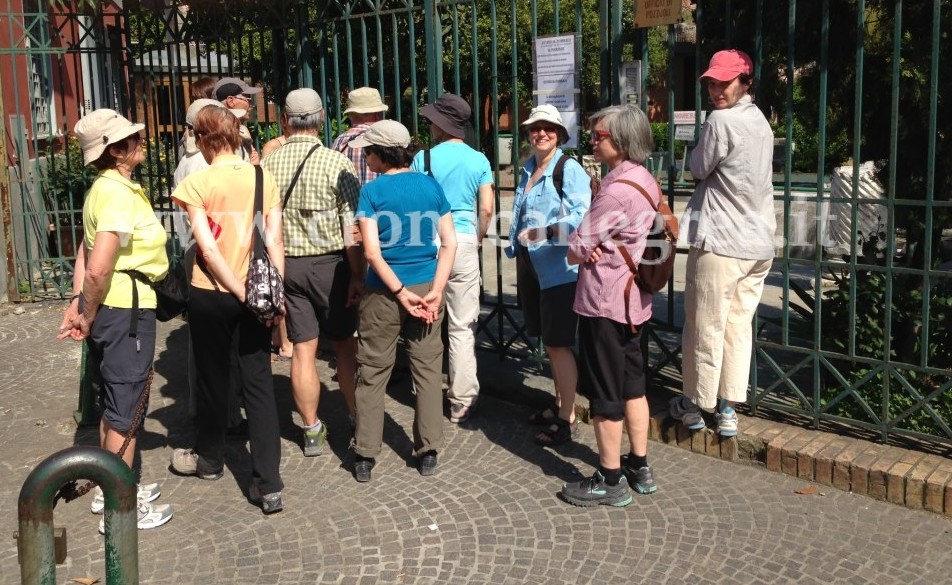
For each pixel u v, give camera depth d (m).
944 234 5.91
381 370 4.42
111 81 9.42
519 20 11.23
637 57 5.06
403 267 4.35
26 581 2.11
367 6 6.88
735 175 4.17
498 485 4.39
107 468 2.14
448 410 5.41
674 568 3.59
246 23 7.32
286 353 6.18
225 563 3.73
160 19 8.10
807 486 4.27
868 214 5.48
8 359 6.84
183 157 5.17
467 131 5.21
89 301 3.77
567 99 5.21
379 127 4.31
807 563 3.61
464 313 5.10
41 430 5.33
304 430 4.80
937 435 4.44
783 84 5.22
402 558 3.73
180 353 6.80
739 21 5.11
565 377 4.76
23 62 10.25
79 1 8.30
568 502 4.16
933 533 3.80
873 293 5.11
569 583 3.50
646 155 3.97
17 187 9.38
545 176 4.61
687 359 4.46
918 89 4.79
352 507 4.21
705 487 4.30
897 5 4.06
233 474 4.62
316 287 4.61
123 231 3.75
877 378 5.01
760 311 7.25
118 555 2.16
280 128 7.20
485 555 3.73
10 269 8.57
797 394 4.68
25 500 2.09
